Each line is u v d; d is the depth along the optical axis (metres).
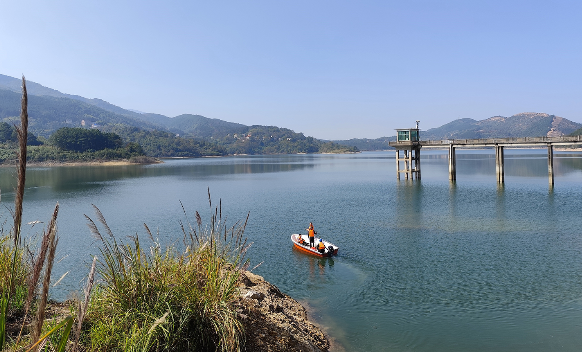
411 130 68.31
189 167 150.62
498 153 55.81
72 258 23.27
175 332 6.58
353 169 124.44
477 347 12.42
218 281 7.18
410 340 12.89
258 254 23.98
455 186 59.41
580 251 22.89
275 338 8.81
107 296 6.86
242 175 102.81
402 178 81.00
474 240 26.20
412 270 20.34
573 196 44.66
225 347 6.65
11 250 6.62
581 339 12.80
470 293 16.98
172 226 33.69
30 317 6.46
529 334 13.21
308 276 19.75
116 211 42.72
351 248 25.03
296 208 42.81
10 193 45.69
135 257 6.87
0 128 172.38
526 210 36.91
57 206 2.62
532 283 17.95
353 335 13.20
